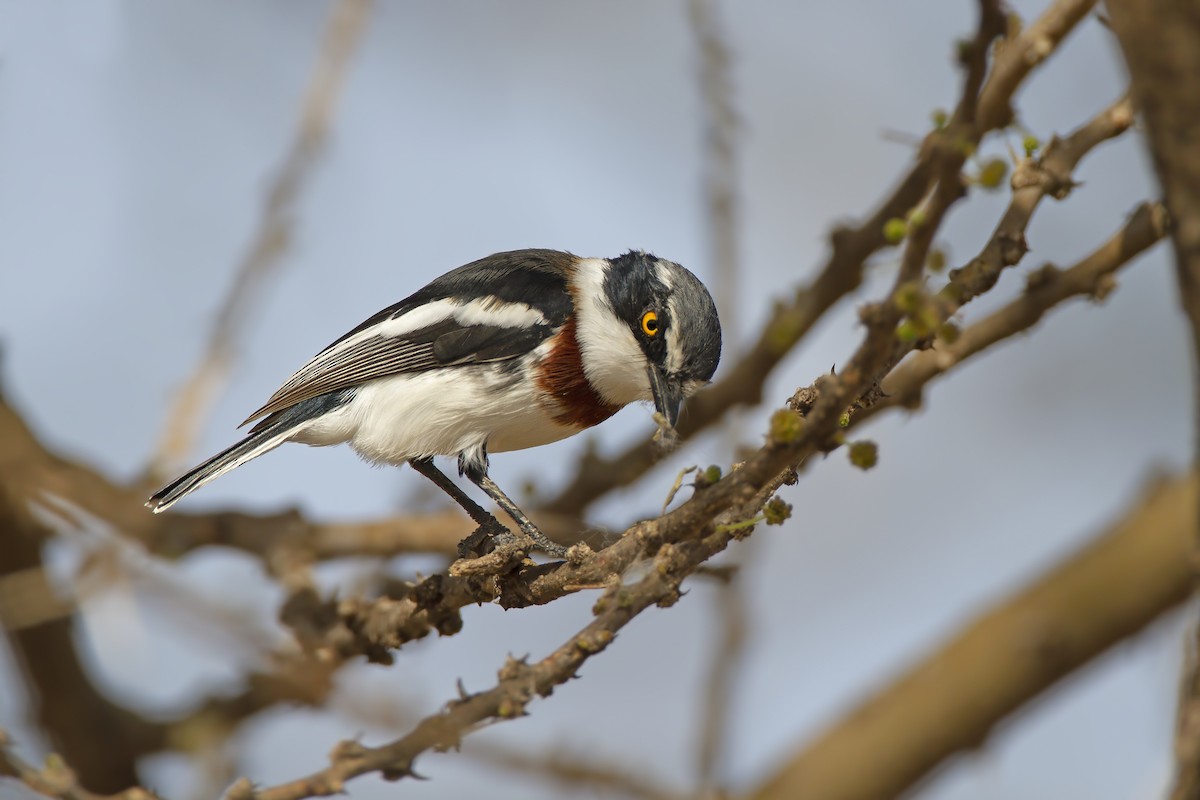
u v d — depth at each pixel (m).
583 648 6.63
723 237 10.70
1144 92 4.14
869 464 5.66
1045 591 7.93
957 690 7.83
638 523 7.44
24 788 7.41
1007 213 5.95
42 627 11.23
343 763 6.79
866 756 7.93
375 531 11.38
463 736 6.81
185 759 11.20
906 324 5.09
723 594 8.77
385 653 9.43
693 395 11.77
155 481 11.34
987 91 6.74
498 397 11.29
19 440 11.25
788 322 10.25
